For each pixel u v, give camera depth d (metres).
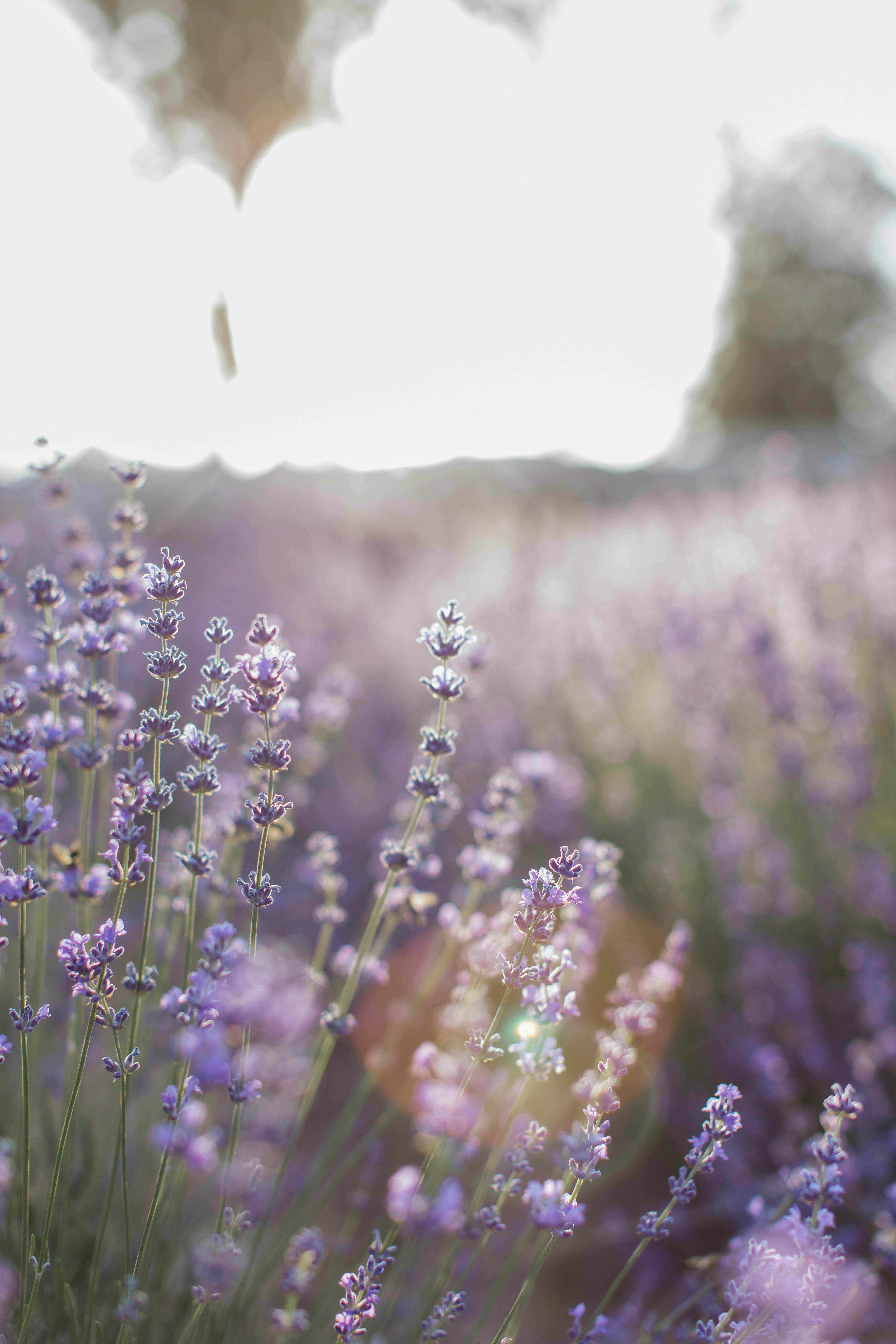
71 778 2.78
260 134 15.82
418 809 1.56
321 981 1.66
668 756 4.49
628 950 3.38
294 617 6.78
